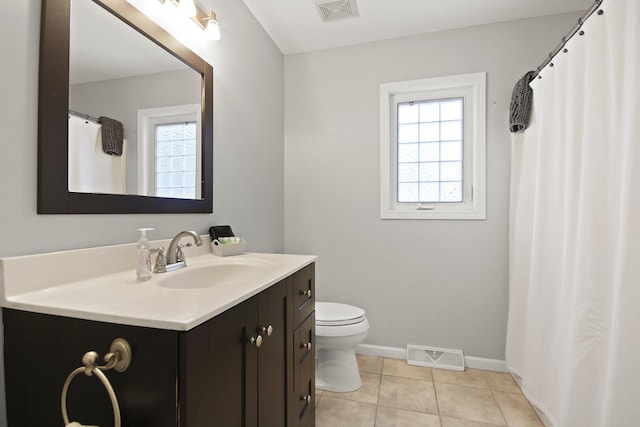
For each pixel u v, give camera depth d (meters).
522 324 1.84
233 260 1.33
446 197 2.24
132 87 1.08
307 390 1.34
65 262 0.84
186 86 1.34
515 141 1.95
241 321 0.80
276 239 2.34
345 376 1.83
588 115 1.20
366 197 2.32
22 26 0.77
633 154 0.96
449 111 2.24
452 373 2.02
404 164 2.32
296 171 2.47
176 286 1.04
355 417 1.58
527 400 1.71
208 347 0.65
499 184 2.06
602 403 1.09
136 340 0.61
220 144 1.61
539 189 1.61
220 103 1.61
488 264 2.08
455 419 1.56
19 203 0.76
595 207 1.15
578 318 1.20
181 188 1.31
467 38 2.12
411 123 2.31
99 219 0.97
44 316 0.68
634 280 0.94
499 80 2.06
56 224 0.85
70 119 0.87
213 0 1.55
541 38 2.00
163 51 1.22
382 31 2.17
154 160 1.17
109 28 1.00
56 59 0.83
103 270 0.95
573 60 1.33
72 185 0.88
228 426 0.73
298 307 1.24
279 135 2.39
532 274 1.64
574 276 1.28
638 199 0.94
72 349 0.66
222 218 1.63
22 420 0.71
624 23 1.03
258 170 2.04
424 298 2.20
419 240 2.21
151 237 1.18
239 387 0.79
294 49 2.40
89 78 0.93
